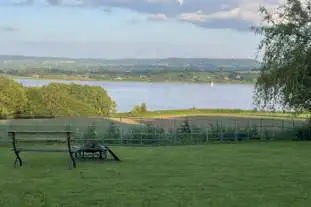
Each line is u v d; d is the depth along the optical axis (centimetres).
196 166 1378
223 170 1291
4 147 2103
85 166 1368
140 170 1288
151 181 1105
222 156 1681
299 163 1457
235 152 1850
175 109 7338
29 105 6525
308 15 2728
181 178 1150
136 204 864
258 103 2838
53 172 1243
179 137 2608
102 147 1532
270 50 2752
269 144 2338
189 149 2030
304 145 2241
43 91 6700
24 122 4991
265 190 994
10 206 845
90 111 7031
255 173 1232
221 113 6316
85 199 905
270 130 2756
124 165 1398
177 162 1483
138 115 6588
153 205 855
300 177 1163
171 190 994
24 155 1642
